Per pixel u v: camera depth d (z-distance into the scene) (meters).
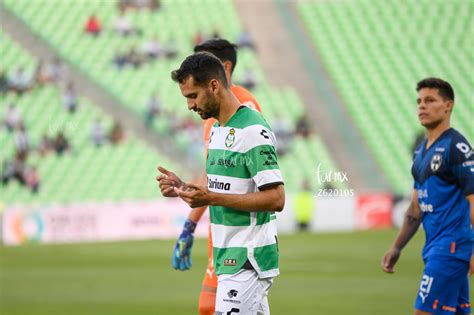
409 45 99.81
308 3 103.88
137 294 37.53
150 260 52.66
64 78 91.44
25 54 94.44
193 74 15.01
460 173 18.12
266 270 15.38
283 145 85.69
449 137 18.47
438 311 18.39
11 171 81.00
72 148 83.94
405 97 93.12
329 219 73.56
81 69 93.12
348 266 47.09
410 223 19.78
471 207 17.91
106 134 85.50
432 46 100.06
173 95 90.31
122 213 71.00
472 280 39.22
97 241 68.00
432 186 18.59
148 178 82.56
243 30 99.19
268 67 95.44
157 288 39.62
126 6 100.25
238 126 15.24
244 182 15.28
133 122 87.06
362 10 103.44
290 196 74.00
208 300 18.34
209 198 14.55
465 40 100.75
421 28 101.81
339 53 98.25
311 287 38.62
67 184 81.88
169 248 60.41
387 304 33.03
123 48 95.50
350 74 95.69
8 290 39.72
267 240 15.41
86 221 70.62
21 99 88.94
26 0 100.81
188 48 95.94
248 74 93.38
